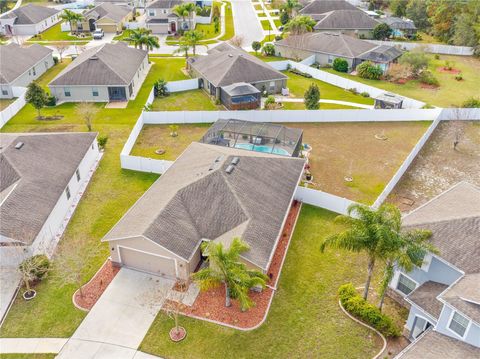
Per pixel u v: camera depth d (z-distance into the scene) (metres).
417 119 53.28
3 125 49.78
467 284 22.14
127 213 30.69
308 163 43.19
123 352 23.30
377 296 27.38
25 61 63.53
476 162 44.38
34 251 28.78
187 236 28.06
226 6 124.38
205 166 33.53
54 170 35.50
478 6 84.38
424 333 22.14
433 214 27.58
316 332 24.75
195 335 24.28
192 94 61.03
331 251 31.22
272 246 27.94
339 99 59.88
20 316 25.44
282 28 96.31
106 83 56.34
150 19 94.50
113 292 27.09
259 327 24.89
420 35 95.94
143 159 40.28
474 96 61.00
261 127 43.88
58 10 106.38
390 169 42.59
